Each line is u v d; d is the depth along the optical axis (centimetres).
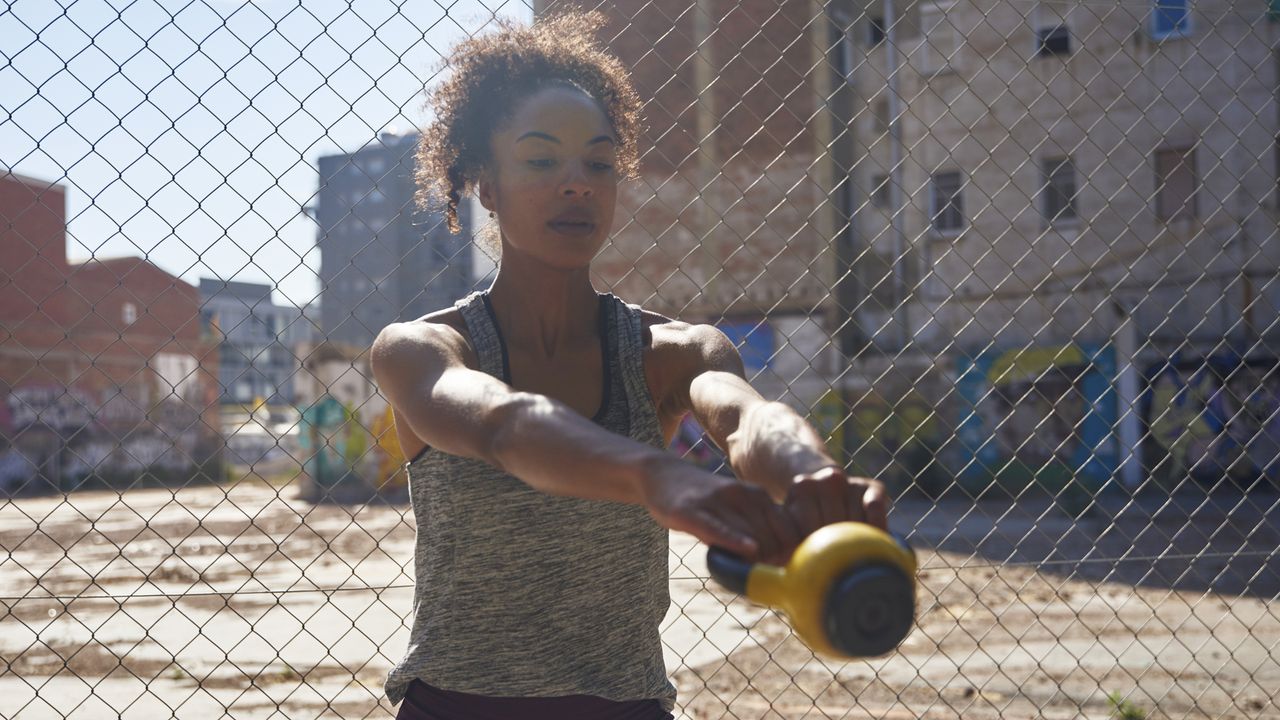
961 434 2023
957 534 1375
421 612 169
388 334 135
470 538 162
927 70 1972
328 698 554
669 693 178
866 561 80
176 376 2634
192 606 877
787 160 1962
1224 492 1900
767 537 87
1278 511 1642
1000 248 1964
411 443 168
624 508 166
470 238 209
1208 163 1836
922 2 1956
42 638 740
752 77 1939
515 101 159
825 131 1970
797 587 80
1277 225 460
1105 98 1881
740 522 87
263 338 2519
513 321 163
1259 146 1817
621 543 167
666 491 90
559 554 163
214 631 772
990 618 770
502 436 105
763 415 107
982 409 2012
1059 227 1928
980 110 1948
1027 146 1927
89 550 1282
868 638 80
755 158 1962
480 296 165
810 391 1978
